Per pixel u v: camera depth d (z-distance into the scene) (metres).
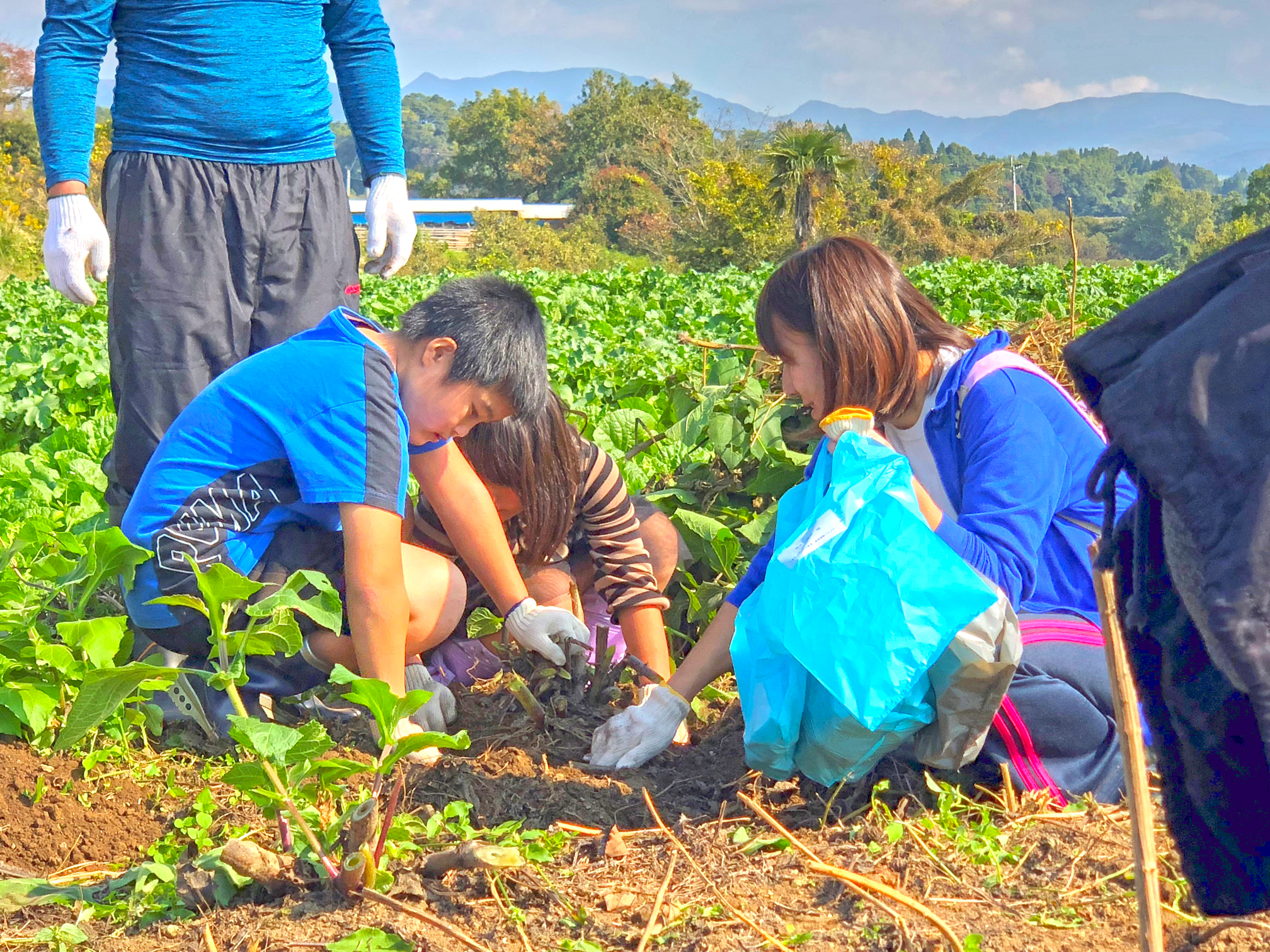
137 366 3.30
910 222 56.84
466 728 2.86
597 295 13.76
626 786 2.52
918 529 2.19
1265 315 1.36
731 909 2.00
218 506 2.66
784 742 2.30
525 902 2.05
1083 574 2.62
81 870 2.32
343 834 2.11
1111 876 2.06
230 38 3.26
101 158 43.41
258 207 3.36
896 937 1.88
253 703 2.76
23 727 2.65
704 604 3.34
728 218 51.06
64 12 3.20
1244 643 1.32
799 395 2.65
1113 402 1.40
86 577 2.70
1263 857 1.65
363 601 2.55
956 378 2.57
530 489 2.94
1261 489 1.32
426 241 69.50
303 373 2.57
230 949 1.92
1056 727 2.36
